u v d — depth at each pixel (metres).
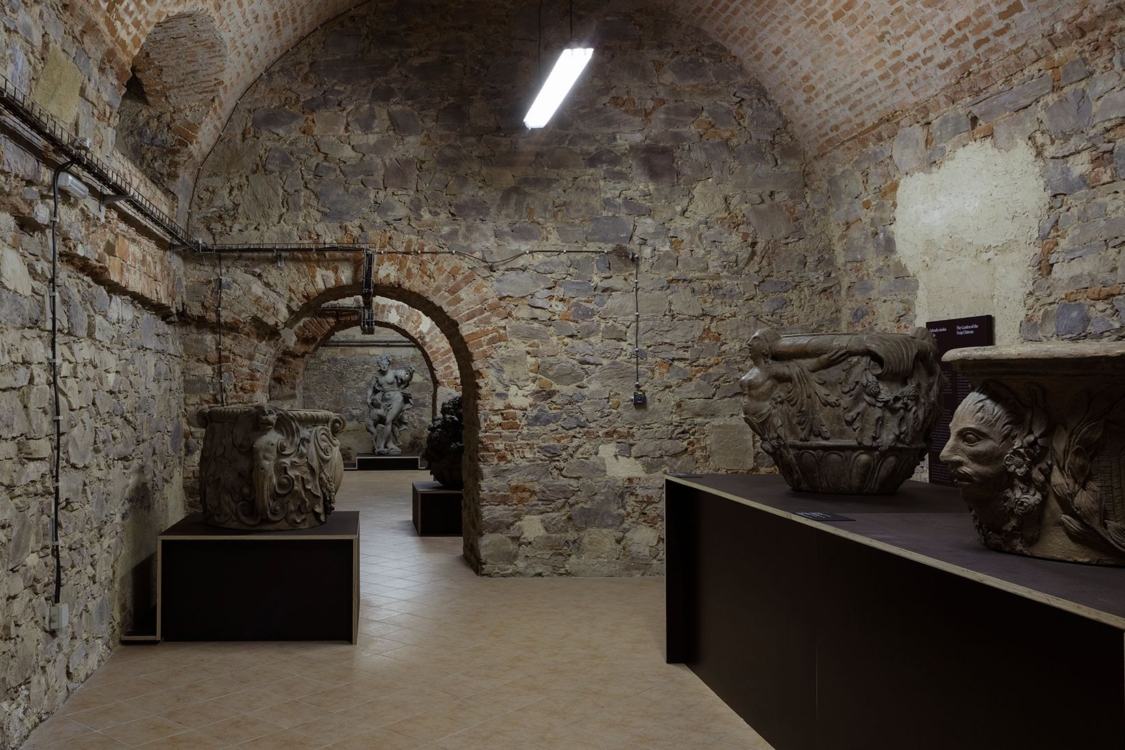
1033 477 2.52
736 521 4.18
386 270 7.04
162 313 6.18
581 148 7.34
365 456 17.23
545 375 7.21
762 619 3.86
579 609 6.03
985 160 5.63
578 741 3.73
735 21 7.11
